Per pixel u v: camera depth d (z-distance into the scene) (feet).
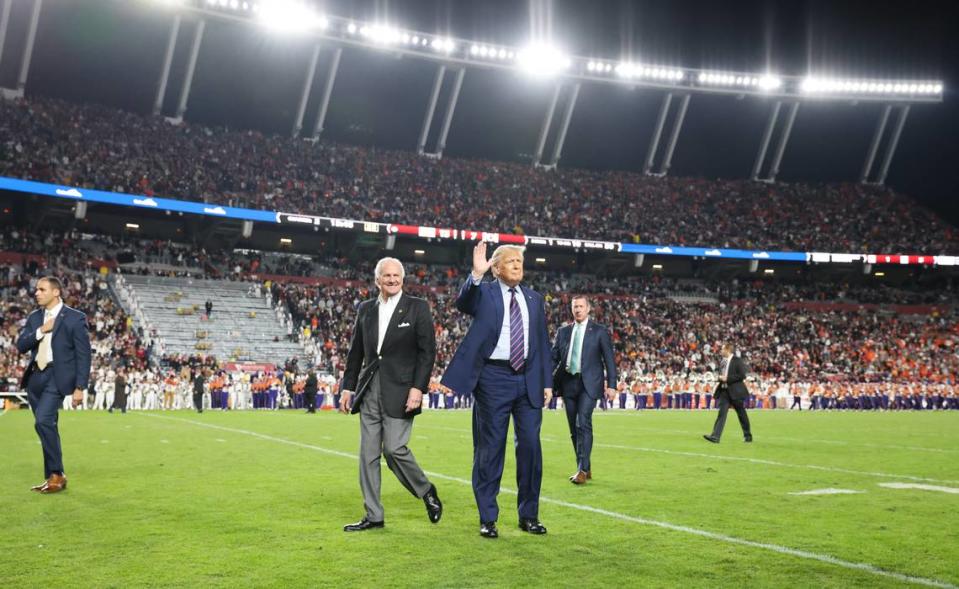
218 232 142.10
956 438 52.03
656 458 36.29
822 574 14.51
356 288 141.18
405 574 14.34
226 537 17.56
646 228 167.53
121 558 15.55
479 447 18.40
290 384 102.17
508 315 18.66
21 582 13.76
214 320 120.26
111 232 138.51
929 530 18.81
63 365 24.26
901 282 178.70
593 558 15.66
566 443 44.96
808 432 58.18
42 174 122.21
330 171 157.79
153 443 41.83
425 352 19.04
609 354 28.14
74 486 25.36
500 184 172.35
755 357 141.69
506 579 14.02
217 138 153.99
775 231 172.76
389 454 18.81
